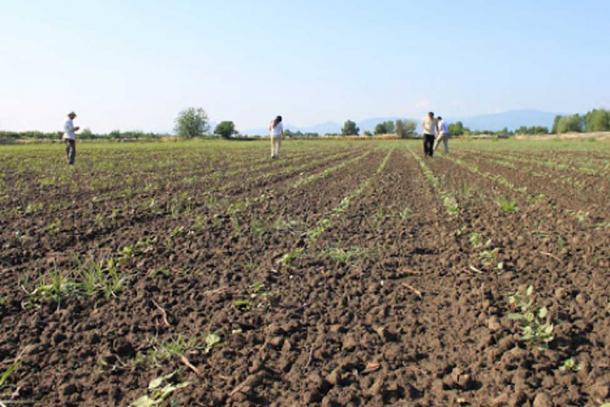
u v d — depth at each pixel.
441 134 27.64
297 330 4.38
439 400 3.34
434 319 4.59
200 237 7.56
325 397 3.31
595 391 3.29
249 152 32.56
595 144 46.72
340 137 100.19
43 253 6.72
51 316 4.66
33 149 34.00
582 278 5.50
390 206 10.54
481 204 10.62
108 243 7.30
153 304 4.95
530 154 28.69
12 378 3.63
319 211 10.03
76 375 3.68
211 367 3.79
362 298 5.12
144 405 3.16
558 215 9.11
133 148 38.09
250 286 5.41
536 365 3.63
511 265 6.04
